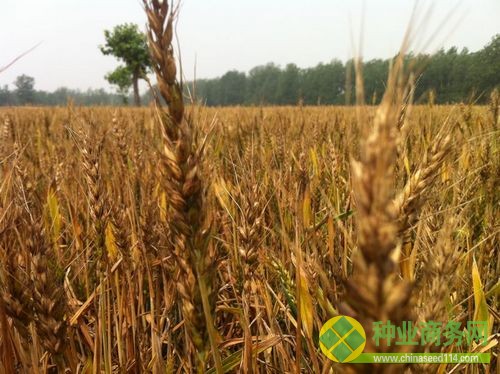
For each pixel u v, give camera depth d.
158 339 2.58
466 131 4.77
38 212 3.85
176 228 1.76
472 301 2.78
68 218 4.48
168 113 1.68
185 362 2.72
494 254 3.56
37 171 5.42
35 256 1.94
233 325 3.58
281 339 2.48
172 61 1.64
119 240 3.05
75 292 3.42
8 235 2.10
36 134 9.41
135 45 63.06
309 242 2.90
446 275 1.53
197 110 1.86
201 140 1.94
